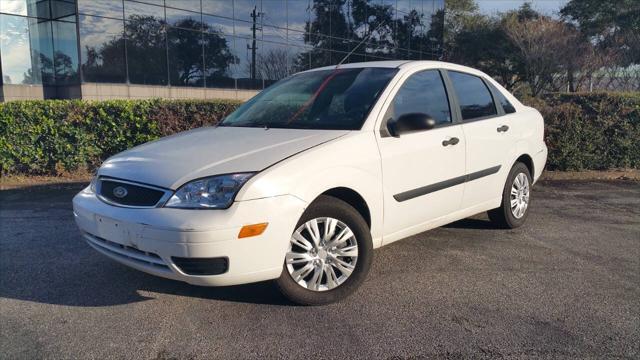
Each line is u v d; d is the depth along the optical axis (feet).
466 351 10.50
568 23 90.58
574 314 12.21
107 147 29.84
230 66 70.18
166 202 11.00
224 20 68.90
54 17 56.54
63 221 20.30
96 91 56.18
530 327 11.53
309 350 10.52
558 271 14.99
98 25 55.98
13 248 16.94
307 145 12.28
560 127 30.58
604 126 30.81
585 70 68.80
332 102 14.52
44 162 29.04
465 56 111.45
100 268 15.08
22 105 28.14
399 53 91.25
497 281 14.16
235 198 10.80
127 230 11.25
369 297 13.03
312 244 12.22
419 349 10.57
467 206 16.30
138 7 59.47
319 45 80.59
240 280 11.03
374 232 13.26
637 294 13.42
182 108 30.40
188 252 10.59
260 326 11.51
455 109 15.99
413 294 13.23
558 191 26.61
